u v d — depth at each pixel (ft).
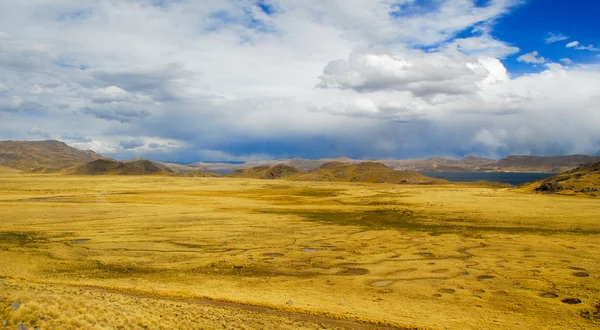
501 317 109.50
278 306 116.26
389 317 107.86
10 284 121.19
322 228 269.85
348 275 159.43
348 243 221.66
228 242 223.51
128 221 291.38
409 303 123.65
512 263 172.45
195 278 156.25
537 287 138.51
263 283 149.07
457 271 162.30
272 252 200.64
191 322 94.68
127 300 111.34
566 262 171.63
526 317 109.60
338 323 102.78
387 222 296.92
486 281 147.64
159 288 139.03
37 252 195.11
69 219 297.12
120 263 179.22
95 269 168.86
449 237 235.40
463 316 110.01
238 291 137.18
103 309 94.99
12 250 197.77
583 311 114.11
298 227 273.54
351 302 124.26
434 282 147.84
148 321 90.74
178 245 215.31
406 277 155.12
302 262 180.75
